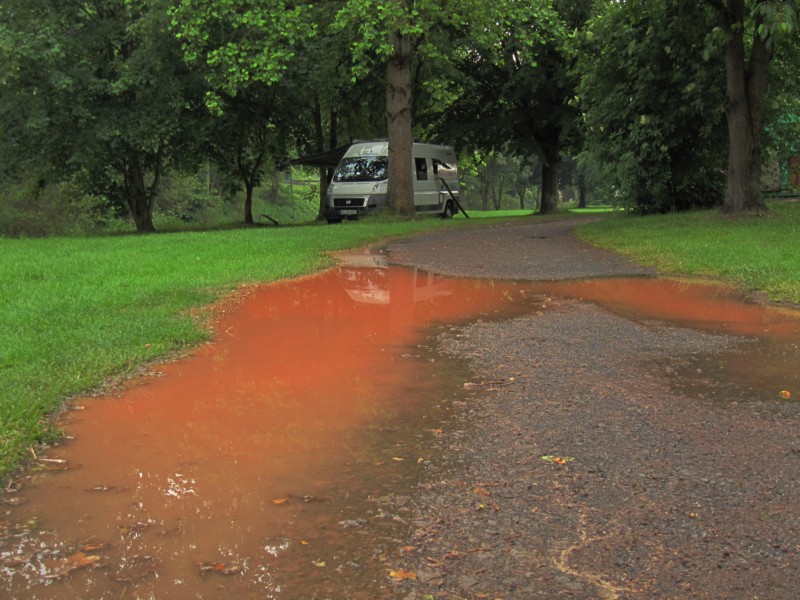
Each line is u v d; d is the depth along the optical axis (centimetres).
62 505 307
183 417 417
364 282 909
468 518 295
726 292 798
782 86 1956
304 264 1032
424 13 2072
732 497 312
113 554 268
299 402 444
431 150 2569
